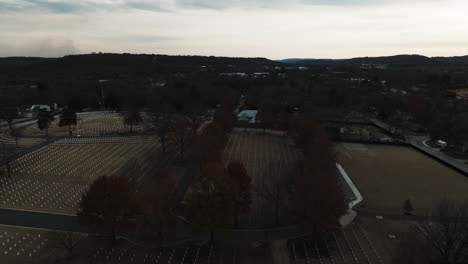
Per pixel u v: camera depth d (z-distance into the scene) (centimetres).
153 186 6184
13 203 7006
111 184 5616
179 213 6769
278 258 5425
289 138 13762
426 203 7569
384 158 11119
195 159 10188
